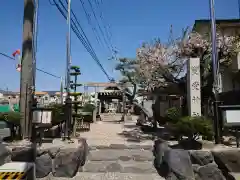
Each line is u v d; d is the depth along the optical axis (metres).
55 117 5.23
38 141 4.63
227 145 4.35
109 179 3.72
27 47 5.11
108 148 4.83
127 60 18.28
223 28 11.50
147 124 9.25
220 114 4.33
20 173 3.63
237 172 3.82
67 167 3.98
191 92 5.35
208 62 7.14
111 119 16.03
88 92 19.36
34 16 5.20
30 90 5.04
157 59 8.53
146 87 12.25
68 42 5.41
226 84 10.15
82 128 7.95
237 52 8.56
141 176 3.84
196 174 3.82
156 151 4.39
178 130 4.46
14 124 4.86
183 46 8.12
